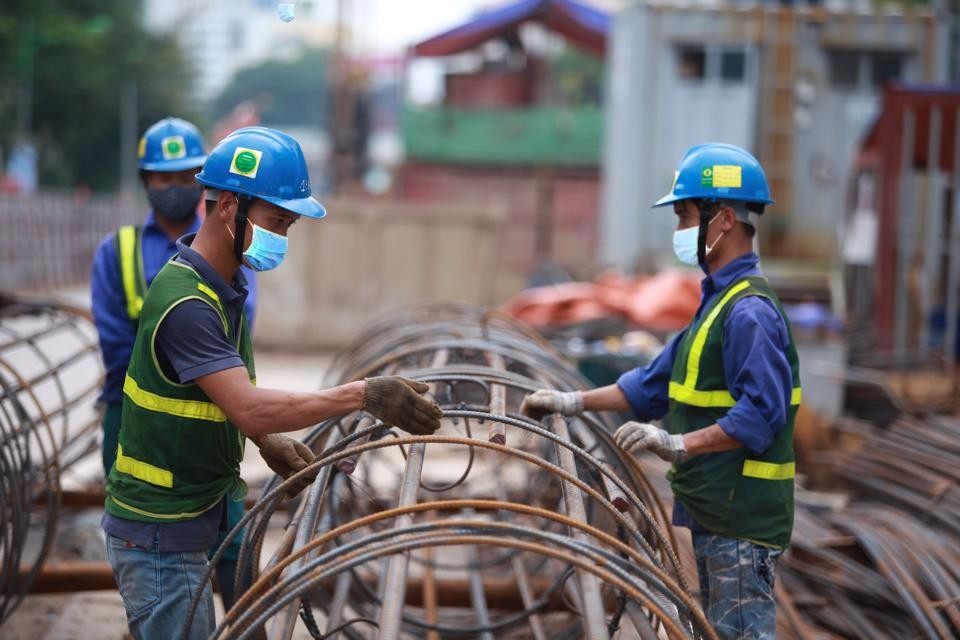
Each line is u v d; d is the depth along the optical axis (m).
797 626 6.30
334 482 6.20
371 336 8.19
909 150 13.29
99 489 8.95
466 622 7.11
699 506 4.85
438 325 7.08
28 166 49.72
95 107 54.69
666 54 21.55
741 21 21.23
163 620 4.28
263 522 4.12
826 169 21.36
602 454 5.41
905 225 13.48
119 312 6.10
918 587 6.35
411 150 34.62
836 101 21.41
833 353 11.95
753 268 4.89
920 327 13.79
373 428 4.34
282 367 18.62
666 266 19.28
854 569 6.90
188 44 66.06
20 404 6.41
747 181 4.83
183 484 4.27
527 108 38.22
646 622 3.88
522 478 9.85
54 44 49.72
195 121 64.19
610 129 24.58
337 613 5.98
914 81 21.34
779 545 4.82
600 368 10.55
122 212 43.28
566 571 5.42
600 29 39.09
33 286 31.27
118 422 6.11
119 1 57.78
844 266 16.44
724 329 4.76
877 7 25.78
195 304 4.07
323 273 20.72
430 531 3.73
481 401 6.23
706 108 21.50
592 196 34.12
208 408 4.19
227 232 4.21
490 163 34.41
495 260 20.88
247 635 3.34
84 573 7.16
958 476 8.01
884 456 8.84
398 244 20.72
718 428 4.57
